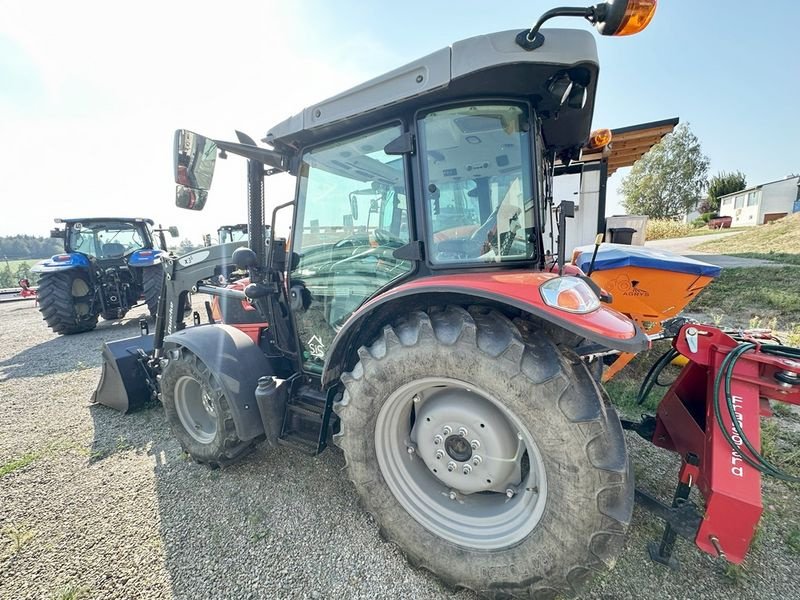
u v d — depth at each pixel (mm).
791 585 1487
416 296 1732
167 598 1564
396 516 1677
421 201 1722
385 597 1531
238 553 1762
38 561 1762
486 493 1690
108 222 7633
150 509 2074
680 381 1791
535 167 1591
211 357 2186
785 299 5113
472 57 1366
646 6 1126
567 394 1311
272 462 2428
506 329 1433
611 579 1537
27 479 2375
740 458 1334
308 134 1955
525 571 1401
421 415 1697
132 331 7047
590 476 1273
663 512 1509
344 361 1932
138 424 3084
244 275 3578
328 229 2148
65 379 4258
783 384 1301
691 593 1471
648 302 2990
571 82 1389
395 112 1710
